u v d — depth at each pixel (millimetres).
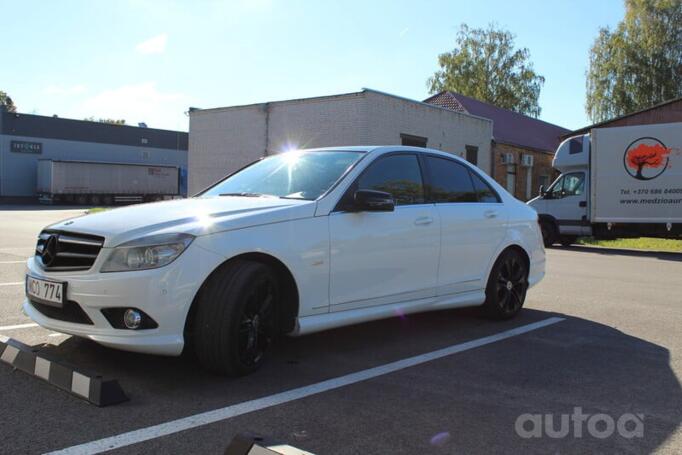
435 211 5180
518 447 2984
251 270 3756
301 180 4754
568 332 5551
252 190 4867
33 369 3752
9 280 7672
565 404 3611
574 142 16219
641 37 38375
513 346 4988
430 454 2871
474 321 5965
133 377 3846
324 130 21922
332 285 4289
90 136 51156
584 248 16594
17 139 46750
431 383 3949
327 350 4719
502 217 5930
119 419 3160
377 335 5281
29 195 47656
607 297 7609
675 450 2996
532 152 31844
